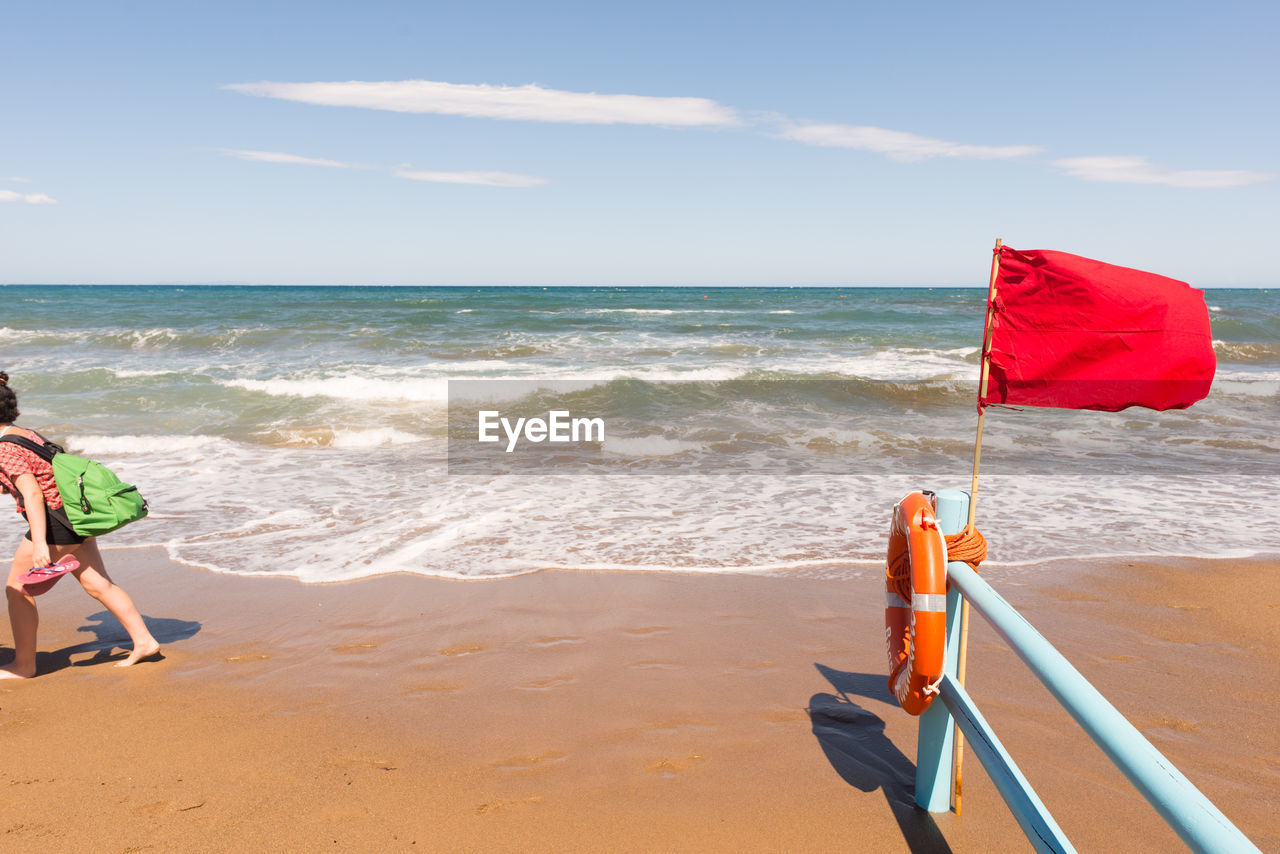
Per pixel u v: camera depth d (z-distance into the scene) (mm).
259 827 2912
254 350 21922
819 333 28172
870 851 2750
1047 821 1864
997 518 7367
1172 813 1222
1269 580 5668
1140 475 9125
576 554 6293
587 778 3244
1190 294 2650
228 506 7730
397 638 4738
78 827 2906
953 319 35062
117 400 13633
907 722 3699
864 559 6176
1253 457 10156
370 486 8570
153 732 3635
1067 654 4512
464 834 2873
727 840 2828
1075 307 2695
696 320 34094
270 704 3916
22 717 3773
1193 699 3959
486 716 3787
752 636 4754
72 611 5223
